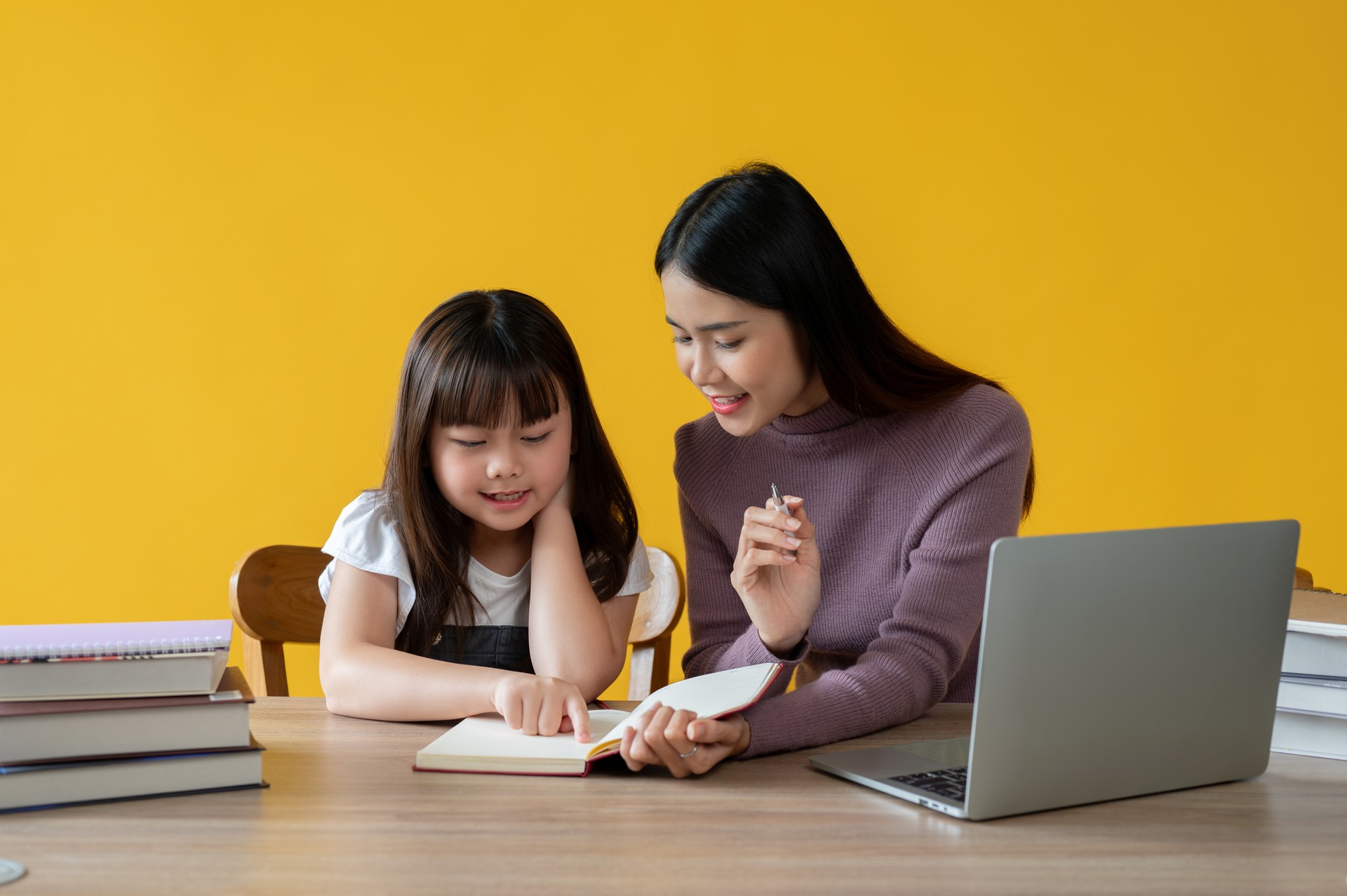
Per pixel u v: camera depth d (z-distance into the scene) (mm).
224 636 823
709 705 881
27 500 2391
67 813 737
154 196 2398
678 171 2445
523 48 2424
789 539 988
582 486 1291
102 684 770
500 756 844
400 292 2428
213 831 706
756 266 1055
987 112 2494
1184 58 2518
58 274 2387
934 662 1043
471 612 1270
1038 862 668
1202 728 825
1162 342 2535
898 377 1183
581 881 626
